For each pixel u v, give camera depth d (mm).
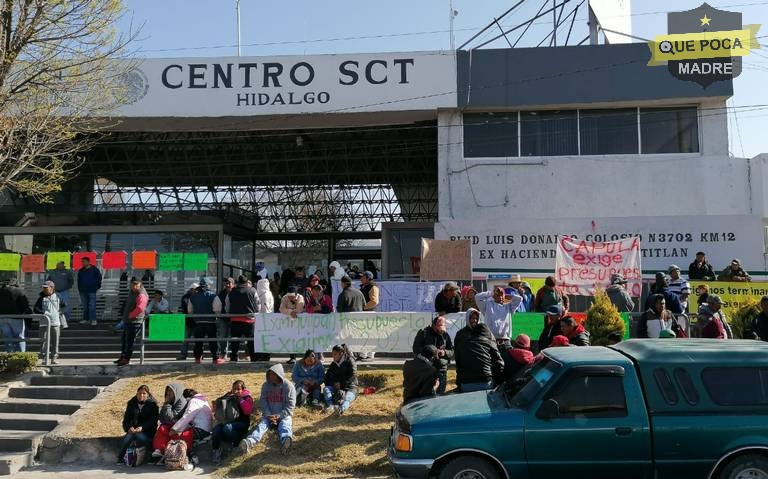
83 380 13336
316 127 19562
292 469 9422
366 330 13406
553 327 10914
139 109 18312
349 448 9789
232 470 9570
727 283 14344
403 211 28266
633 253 14953
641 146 18141
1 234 20422
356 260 28891
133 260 19219
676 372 7270
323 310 13914
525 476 7141
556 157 18188
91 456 10609
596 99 17953
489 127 18531
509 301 12250
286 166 24469
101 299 19812
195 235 20594
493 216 18141
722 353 7426
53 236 20594
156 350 16250
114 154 23156
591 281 14977
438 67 18344
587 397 7254
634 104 18094
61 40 12148
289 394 10305
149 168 23656
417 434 7277
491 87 18234
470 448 7176
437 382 10086
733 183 17578
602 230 17125
